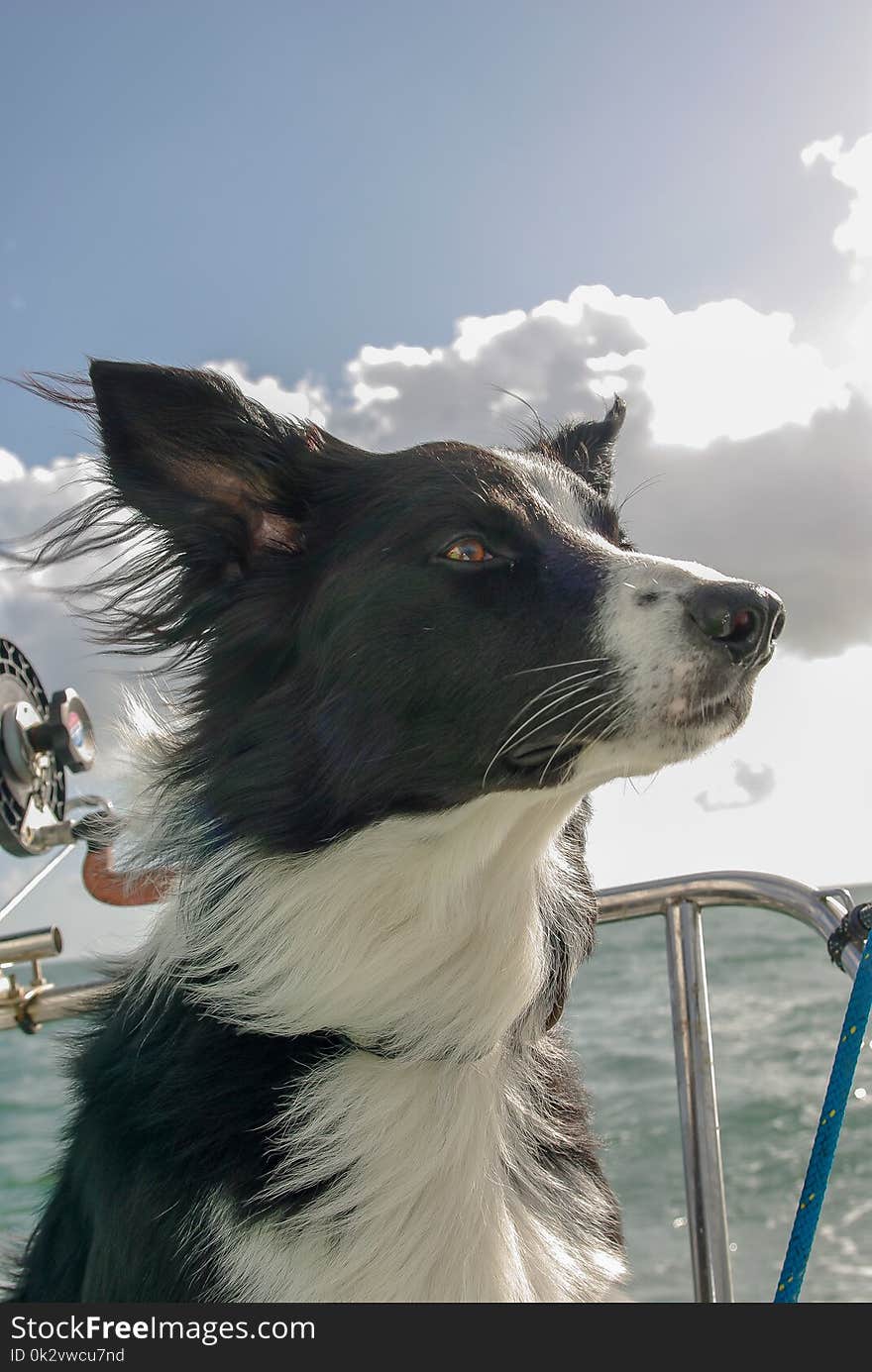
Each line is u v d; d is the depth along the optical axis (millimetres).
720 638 444
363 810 466
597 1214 505
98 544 523
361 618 470
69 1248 481
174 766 501
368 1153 446
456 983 471
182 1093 445
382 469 503
